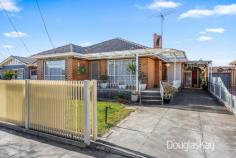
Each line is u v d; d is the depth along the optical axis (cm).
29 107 705
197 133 668
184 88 2475
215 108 1111
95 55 1605
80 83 585
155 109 1074
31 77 2506
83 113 579
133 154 509
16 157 498
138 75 1444
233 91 1917
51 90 648
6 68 2647
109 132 670
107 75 1789
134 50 1416
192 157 493
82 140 583
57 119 635
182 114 951
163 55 1678
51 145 583
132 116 905
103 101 1359
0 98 798
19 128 720
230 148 546
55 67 1895
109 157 506
